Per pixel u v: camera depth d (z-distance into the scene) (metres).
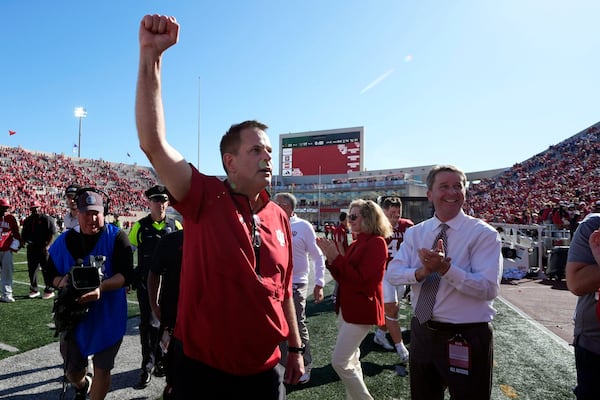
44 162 44.38
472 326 2.05
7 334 4.70
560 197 24.84
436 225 2.34
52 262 2.66
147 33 1.28
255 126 1.68
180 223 4.10
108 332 2.54
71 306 2.36
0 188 34.03
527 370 3.80
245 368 1.46
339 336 2.75
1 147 42.81
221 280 1.43
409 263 2.42
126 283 2.63
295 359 1.82
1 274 6.61
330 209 51.41
